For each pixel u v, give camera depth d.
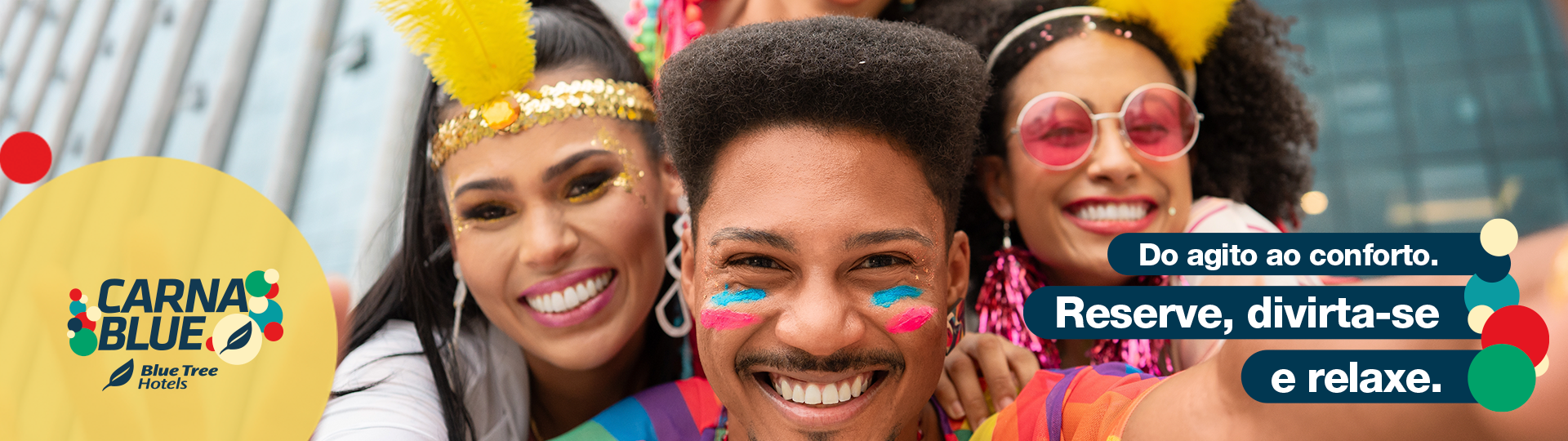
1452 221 9.09
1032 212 1.57
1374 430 0.65
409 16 1.31
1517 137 9.02
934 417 1.24
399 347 1.57
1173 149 1.54
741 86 0.92
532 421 1.66
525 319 1.42
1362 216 9.30
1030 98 1.56
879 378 0.99
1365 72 9.53
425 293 1.57
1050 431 1.03
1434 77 9.34
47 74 3.80
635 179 1.41
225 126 3.62
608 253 1.38
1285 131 1.87
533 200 1.35
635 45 1.90
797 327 0.90
